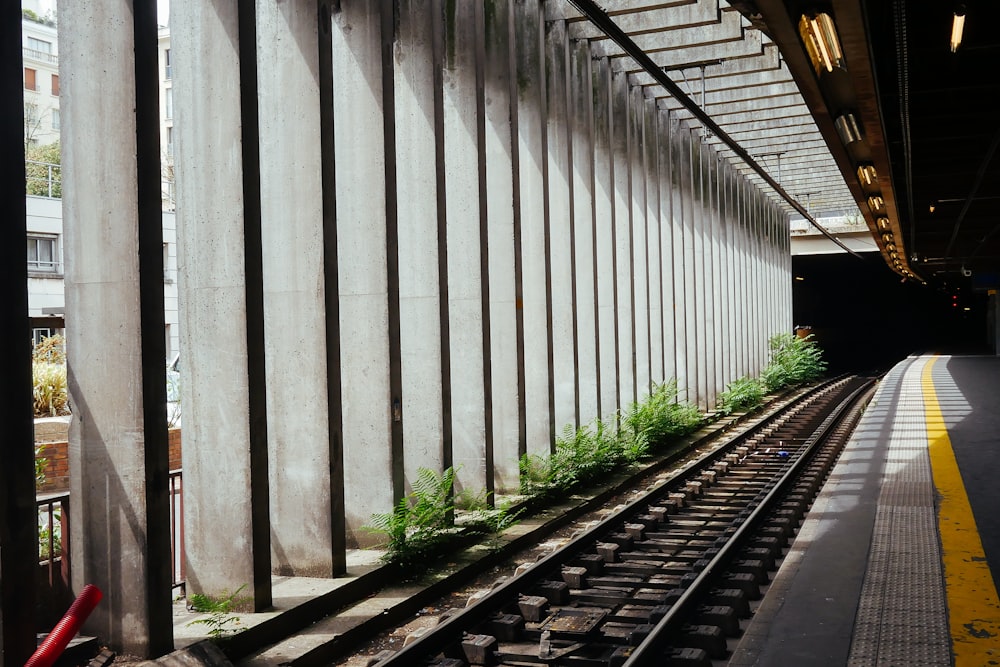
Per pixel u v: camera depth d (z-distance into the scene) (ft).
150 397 19.58
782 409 75.82
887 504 26.37
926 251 110.63
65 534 20.27
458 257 35.88
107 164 19.81
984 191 65.77
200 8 23.15
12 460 16.80
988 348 200.13
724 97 59.36
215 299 23.03
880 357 241.76
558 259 44.73
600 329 50.80
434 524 29.14
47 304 42.68
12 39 17.08
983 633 15.26
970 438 41.24
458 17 35.65
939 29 35.04
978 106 42.96
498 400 39.22
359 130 28.94
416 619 23.38
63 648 12.54
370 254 28.91
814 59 29.81
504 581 22.85
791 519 29.81
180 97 23.48
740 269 89.45
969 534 22.43
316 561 24.81
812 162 83.35
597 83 50.47
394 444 28.71
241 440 22.39
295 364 25.55
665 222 63.21
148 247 19.71
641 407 51.62
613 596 22.57
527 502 34.68
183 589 23.73
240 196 22.68
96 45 19.88
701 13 43.06
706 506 35.96
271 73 26.27
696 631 17.48
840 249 128.98
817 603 17.20
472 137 35.53
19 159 17.20
